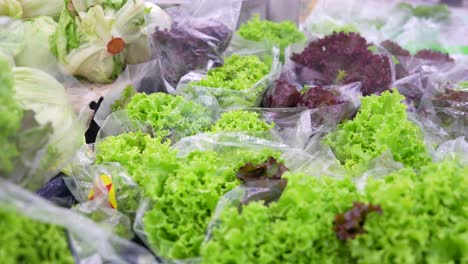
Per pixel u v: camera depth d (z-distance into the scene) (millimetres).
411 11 1801
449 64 1492
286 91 1219
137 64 1320
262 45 1493
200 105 1138
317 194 839
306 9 1747
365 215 784
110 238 808
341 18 1727
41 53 1230
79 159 1006
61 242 756
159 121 1085
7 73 826
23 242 711
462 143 1085
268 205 884
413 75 1356
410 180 835
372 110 1107
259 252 796
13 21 1185
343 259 793
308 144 1085
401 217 773
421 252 771
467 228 784
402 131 1036
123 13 1236
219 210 857
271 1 1713
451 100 1207
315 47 1416
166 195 889
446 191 810
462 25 1767
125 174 951
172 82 1329
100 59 1234
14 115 770
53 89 989
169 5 1490
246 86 1239
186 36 1321
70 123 976
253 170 925
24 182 784
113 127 1115
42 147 798
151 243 864
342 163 1071
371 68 1324
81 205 921
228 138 1026
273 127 1107
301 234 792
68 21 1223
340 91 1230
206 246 801
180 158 951
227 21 1454
